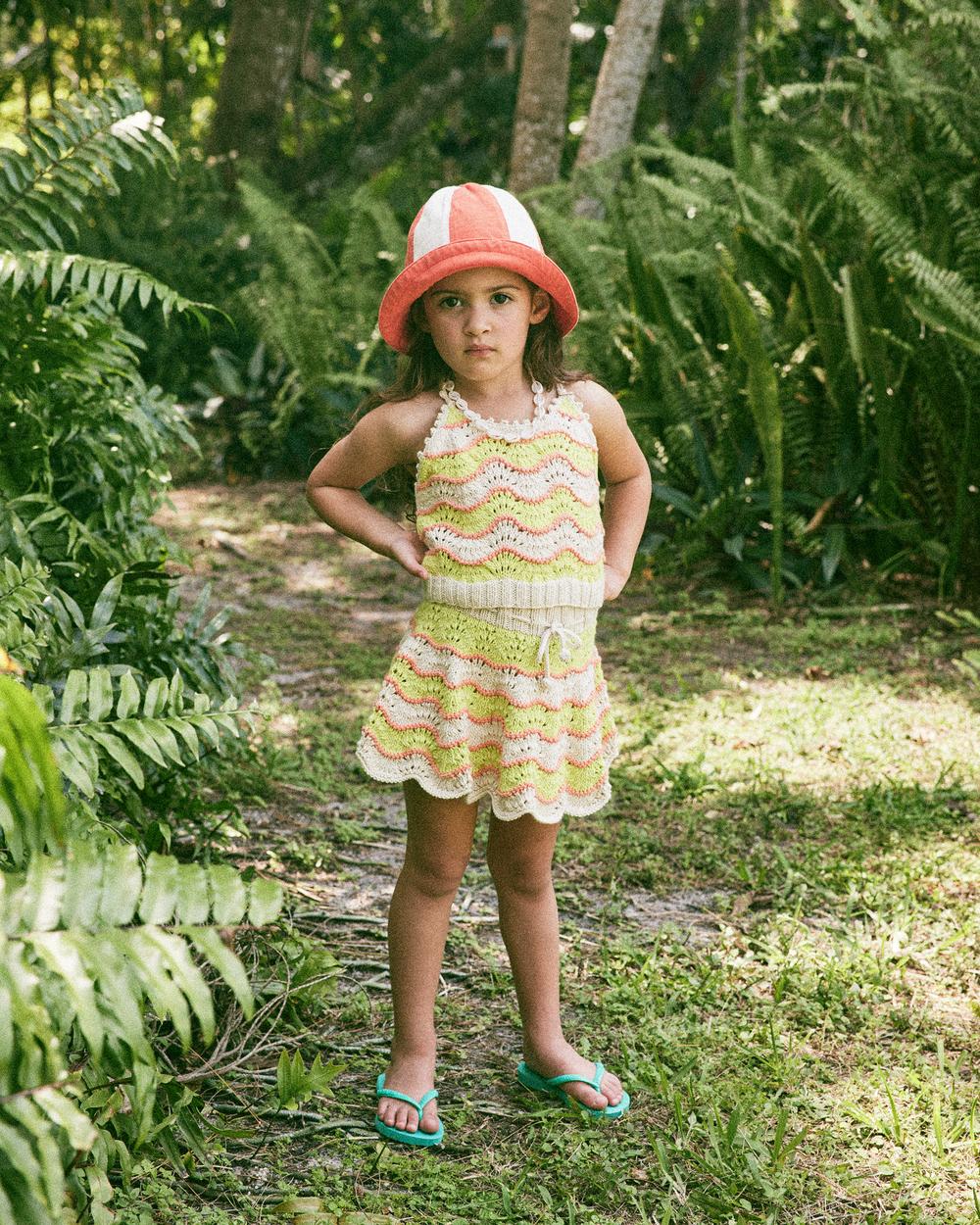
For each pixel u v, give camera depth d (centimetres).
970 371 528
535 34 934
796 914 296
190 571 625
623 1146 221
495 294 209
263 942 254
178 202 1059
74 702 205
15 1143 130
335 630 538
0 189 293
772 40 1166
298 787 369
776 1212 202
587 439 222
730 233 708
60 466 334
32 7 797
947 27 614
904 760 391
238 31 1216
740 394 591
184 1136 203
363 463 225
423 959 230
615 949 282
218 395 888
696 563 611
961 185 575
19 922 141
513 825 228
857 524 582
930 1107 229
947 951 283
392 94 1359
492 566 215
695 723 425
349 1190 207
